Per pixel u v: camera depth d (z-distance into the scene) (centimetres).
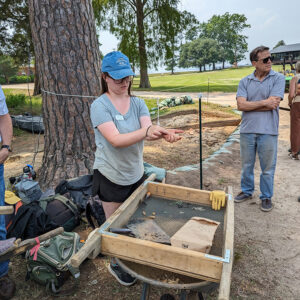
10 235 292
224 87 2583
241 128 386
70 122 418
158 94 2205
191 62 9694
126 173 221
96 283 268
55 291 253
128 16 2530
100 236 161
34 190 354
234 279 271
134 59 2650
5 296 247
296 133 579
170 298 215
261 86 353
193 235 166
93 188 233
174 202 222
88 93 416
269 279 271
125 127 207
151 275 164
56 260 254
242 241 328
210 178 498
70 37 394
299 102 559
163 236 172
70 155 426
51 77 405
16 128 1074
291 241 325
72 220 331
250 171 404
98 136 216
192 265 144
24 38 1733
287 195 438
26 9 1655
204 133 921
